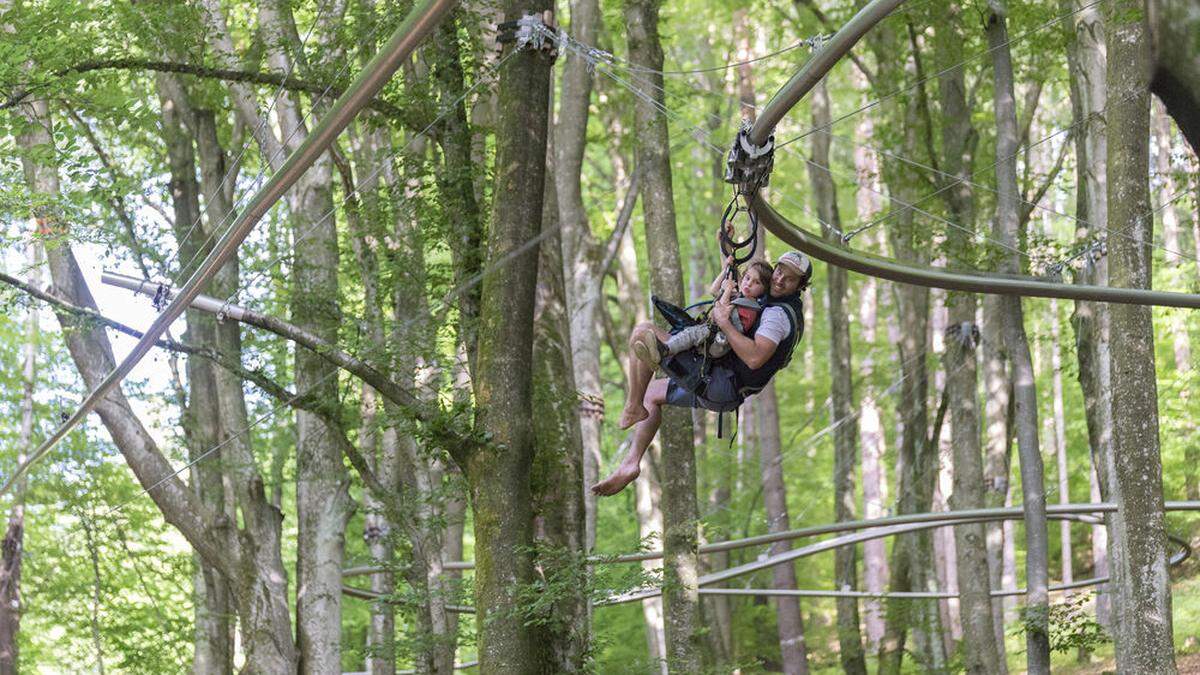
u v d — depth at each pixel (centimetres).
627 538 3588
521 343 1255
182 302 928
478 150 1683
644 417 888
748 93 3425
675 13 3375
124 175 1908
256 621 1922
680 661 1809
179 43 1554
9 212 1528
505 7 1411
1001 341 2898
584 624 1447
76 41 1501
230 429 1992
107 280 1298
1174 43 354
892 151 2480
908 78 2581
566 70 2428
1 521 2717
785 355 843
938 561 4028
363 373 1336
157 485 1906
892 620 3052
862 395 3784
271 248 1908
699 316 877
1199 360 3084
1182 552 2425
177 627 2405
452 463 1867
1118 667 1834
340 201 1981
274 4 1650
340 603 2002
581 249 2719
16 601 2469
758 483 3622
